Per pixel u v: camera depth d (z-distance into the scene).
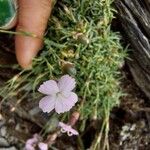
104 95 0.12
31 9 0.11
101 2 0.12
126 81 0.13
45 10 0.11
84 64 0.12
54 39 0.12
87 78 0.12
